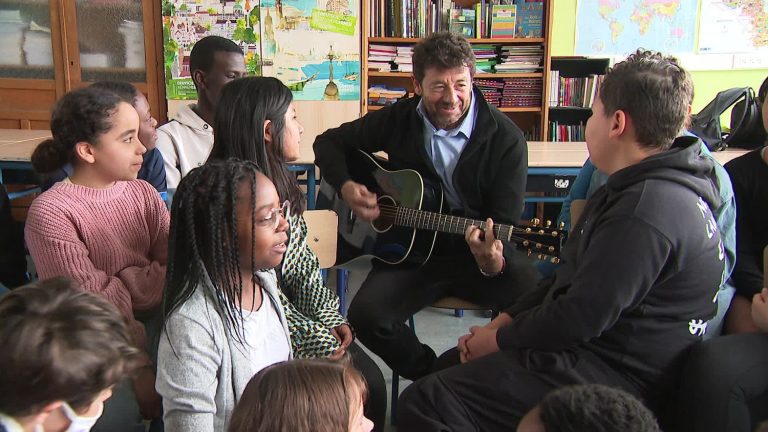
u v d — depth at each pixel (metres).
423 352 2.02
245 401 0.88
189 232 1.14
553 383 1.29
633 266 1.19
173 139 2.36
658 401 1.31
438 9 4.54
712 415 1.23
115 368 0.76
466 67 1.98
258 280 1.28
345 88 4.50
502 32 4.56
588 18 4.90
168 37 4.39
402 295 1.99
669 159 1.24
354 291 3.42
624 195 1.24
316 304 1.58
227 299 1.15
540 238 1.88
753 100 3.35
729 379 1.23
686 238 1.21
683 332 1.28
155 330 1.50
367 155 2.25
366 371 1.57
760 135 3.32
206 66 2.42
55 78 4.51
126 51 4.54
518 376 1.32
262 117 1.48
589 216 1.38
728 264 1.51
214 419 1.13
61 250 1.35
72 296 0.79
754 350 1.26
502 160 2.03
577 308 1.23
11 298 0.77
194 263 1.15
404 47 4.55
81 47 4.49
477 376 1.35
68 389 0.72
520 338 1.34
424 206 2.11
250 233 1.15
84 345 0.73
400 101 2.21
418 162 2.14
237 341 1.15
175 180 2.33
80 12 4.45
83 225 1.40
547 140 4.70
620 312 1.22
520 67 4.60
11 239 2.09
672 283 1.24
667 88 1.25
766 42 4.93
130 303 1.42
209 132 2.41
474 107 2.07
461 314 3.08
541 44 4.61
